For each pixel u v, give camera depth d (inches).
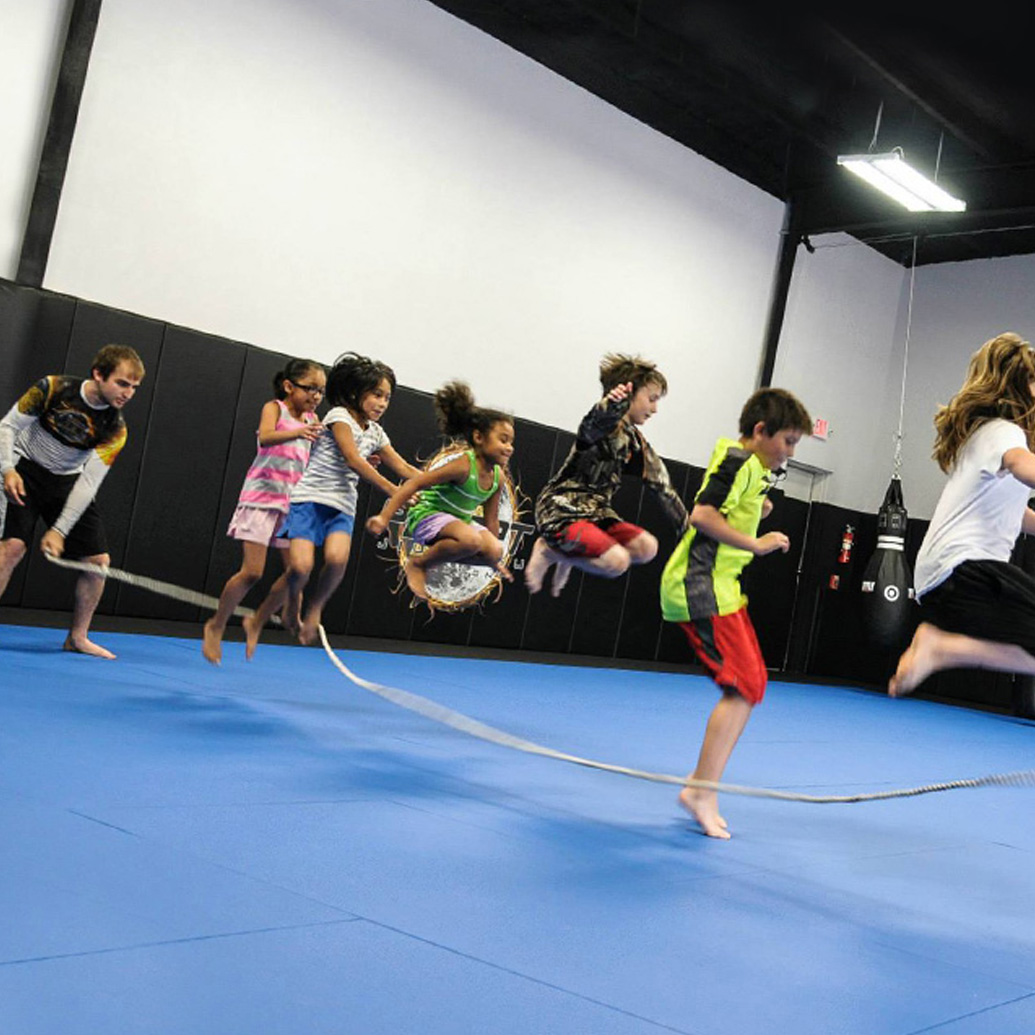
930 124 424.5
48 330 290.5
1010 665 119.3
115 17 304.5
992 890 146.1
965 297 543.5
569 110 412.2
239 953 87.4
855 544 537.6
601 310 430.0
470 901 109.8
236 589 219.8
